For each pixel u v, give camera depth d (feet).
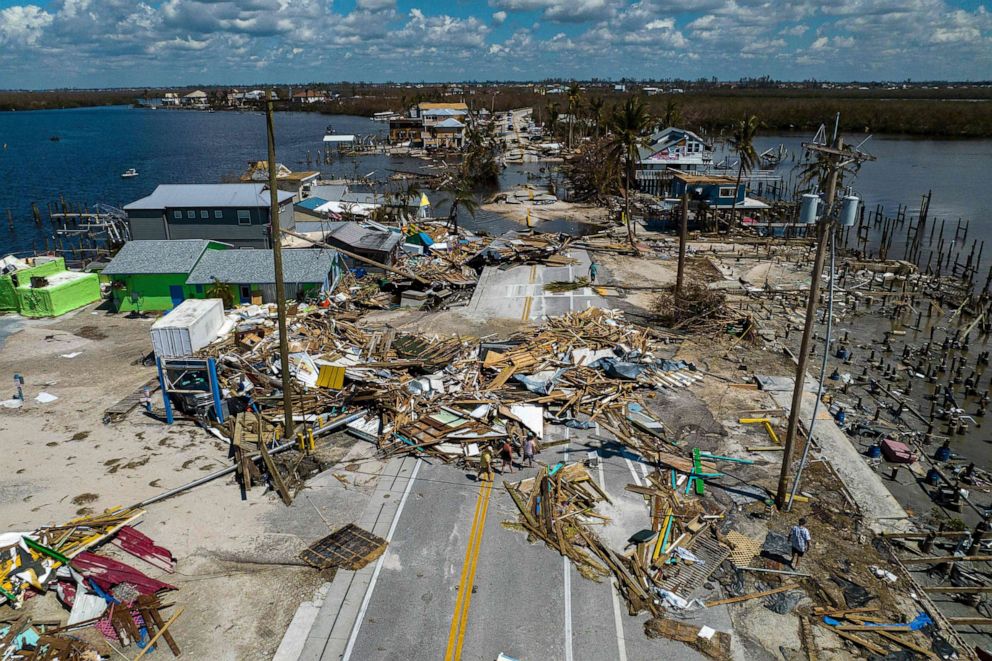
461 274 190.60
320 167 473.26
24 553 70.23
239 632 63.10
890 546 77.00
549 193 357.41
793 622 64.49
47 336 146.41
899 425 110.32
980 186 351.67
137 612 64.85
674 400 112.27
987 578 75.51
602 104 495.00
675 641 61.72
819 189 77.15
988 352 143.13
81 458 95.45
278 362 117.70
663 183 326.44
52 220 315.58
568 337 134.51
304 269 161.79
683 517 80.18
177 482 89.15
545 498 82.07
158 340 118.83
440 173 432.25
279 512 81.97
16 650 60.23
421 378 113.91
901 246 240.53
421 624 63.62
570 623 63.77
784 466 81.10
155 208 194.80
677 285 155.43
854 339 148.66
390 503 83.51
